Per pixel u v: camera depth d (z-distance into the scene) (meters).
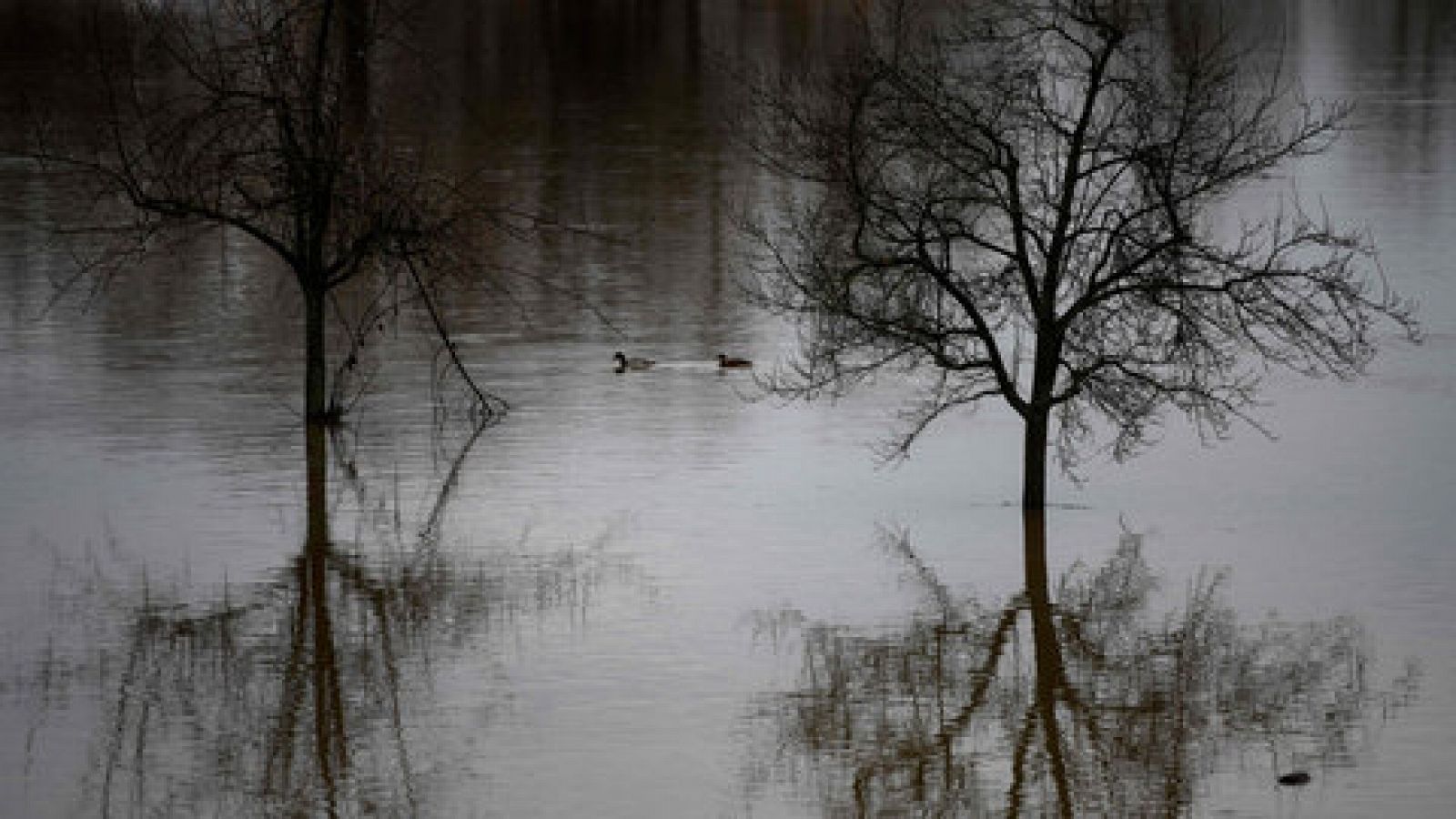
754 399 70.69
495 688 45.69
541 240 98.81
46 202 106.81
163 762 41.69
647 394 71.44
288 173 69.75
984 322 61.06
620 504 59.44
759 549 55.53
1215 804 39.56
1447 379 72.94
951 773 41.38
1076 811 39.38
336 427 67.31
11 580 52.81
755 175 117.31
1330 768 41.22
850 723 43.78
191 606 50.97
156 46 81.25
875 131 60.69
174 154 81.69
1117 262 59.50
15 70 160.88
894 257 62.44
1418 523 57.19
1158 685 46.00
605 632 49.06
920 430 61.56
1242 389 65.88
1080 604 51.06
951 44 71.12
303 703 44.81
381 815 38.97
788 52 176.25
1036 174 77.12
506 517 58.28
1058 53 84.44
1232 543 55.75
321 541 55.97
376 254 72.56
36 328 80.94
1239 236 96.69
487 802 39.59
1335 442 65.44
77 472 62.12
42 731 43.28
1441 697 44.78
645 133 135.62
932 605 51.09
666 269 92.00
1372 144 129.62
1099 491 60.88
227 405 70.00
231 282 88.44
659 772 41.16
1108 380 59.88
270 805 39.41
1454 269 90.25
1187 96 63.34
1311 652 47.56
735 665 47.12
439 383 72.94
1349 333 78.62
